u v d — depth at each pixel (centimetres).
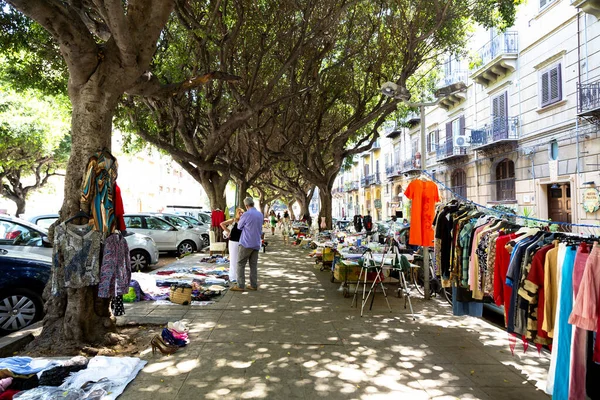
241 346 488
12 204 3281
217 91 1341
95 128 487
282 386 378
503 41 1733
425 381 390
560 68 1471
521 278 358
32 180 3322
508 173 1819
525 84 1678
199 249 1586
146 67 515
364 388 374
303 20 1050
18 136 1686
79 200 479
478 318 623
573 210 1409
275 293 807
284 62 1187
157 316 620
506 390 372
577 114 1306
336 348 484
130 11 489
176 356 453
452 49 1363
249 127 1709
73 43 453
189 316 626
